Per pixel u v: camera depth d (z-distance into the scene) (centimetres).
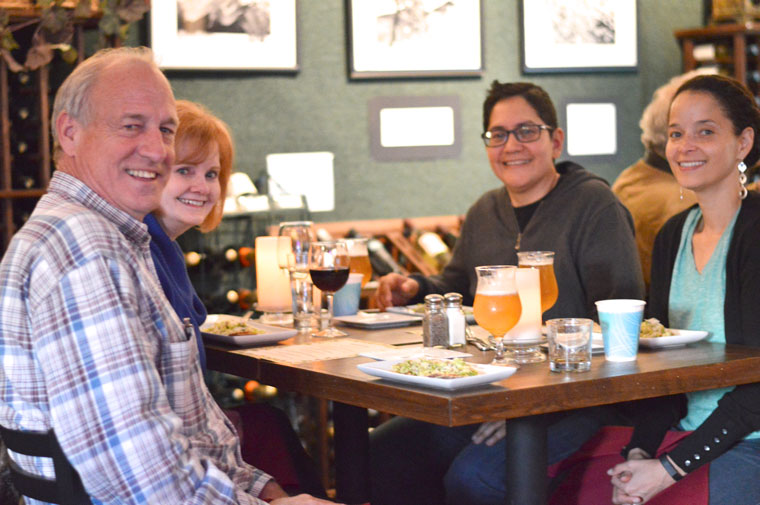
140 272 154
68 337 142
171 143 171
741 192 221
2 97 322
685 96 223
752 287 208
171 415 147
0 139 324
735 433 193
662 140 331
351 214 433
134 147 162
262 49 411
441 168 451
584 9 476
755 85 471
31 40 334
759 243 209
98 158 161
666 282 232
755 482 192
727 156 218
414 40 440
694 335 207
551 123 293
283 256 266
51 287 144
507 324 191
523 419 172
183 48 398
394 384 168
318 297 268
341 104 429
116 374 142
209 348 225
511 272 191
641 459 203
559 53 471
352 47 428
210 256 355
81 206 155
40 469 156
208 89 404
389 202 441
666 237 234
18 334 148
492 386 163
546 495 175
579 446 224
